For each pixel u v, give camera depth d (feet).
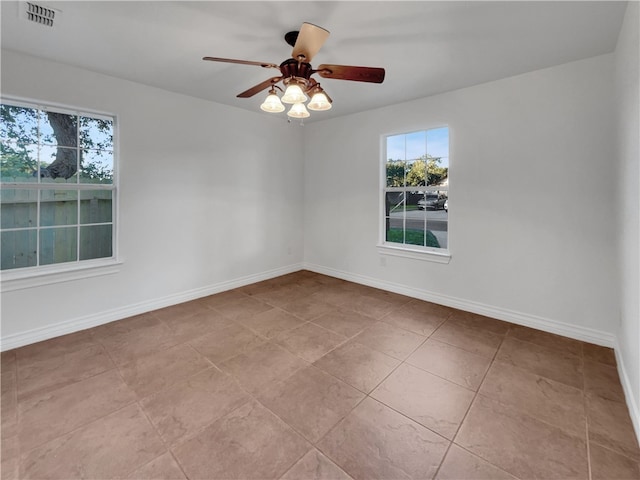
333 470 4.81
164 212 11.35
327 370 7.50
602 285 8.63
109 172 10.20
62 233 9.45
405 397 6.52
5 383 6.89
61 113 9.18
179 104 11.47
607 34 7.23
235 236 13.73
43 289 8.91
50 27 7.02
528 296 9.89
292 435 5.49
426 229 12.50
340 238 15.24
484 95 10.30
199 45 7.84
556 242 9.29
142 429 5.59
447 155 11.69
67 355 8.09
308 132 16.24
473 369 7.55
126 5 6.21
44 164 9.00
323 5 6.17
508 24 6.84
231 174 13.38
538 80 9.27
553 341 8.94
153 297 11.26
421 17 6.57
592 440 5.39
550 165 9.23
